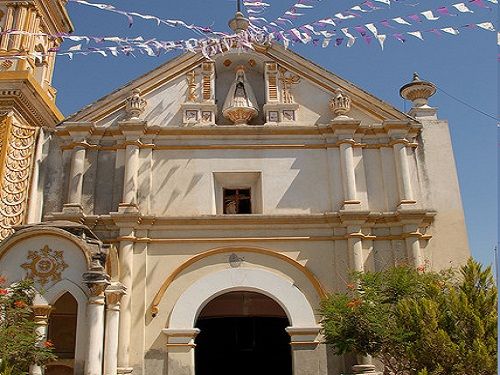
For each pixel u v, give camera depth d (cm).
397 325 1136
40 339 1157
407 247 1472
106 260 1354
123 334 1362
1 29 1716
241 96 1656
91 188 1530
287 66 1694
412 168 1574
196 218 1473
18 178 1502
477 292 1116
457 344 1044
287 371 1609
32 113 1577
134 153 1542
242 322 1648
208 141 1585
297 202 1531
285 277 1449
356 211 1473
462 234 1499
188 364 1352
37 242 1313
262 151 1582
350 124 1577
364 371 1320
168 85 1658
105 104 1623
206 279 1437
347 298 1271
